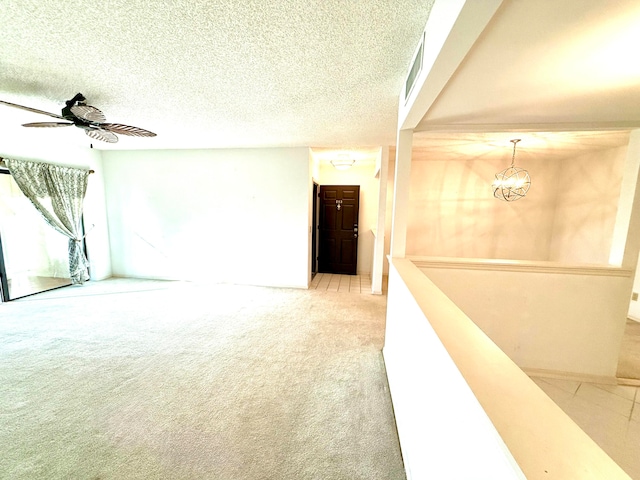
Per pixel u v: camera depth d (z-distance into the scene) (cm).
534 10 95
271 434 159
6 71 183
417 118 186
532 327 248
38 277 420
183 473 135
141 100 232
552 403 58
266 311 347
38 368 219
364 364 232
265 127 308
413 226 494
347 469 139
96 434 157
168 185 456
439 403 90
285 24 131
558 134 292
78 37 144
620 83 149
